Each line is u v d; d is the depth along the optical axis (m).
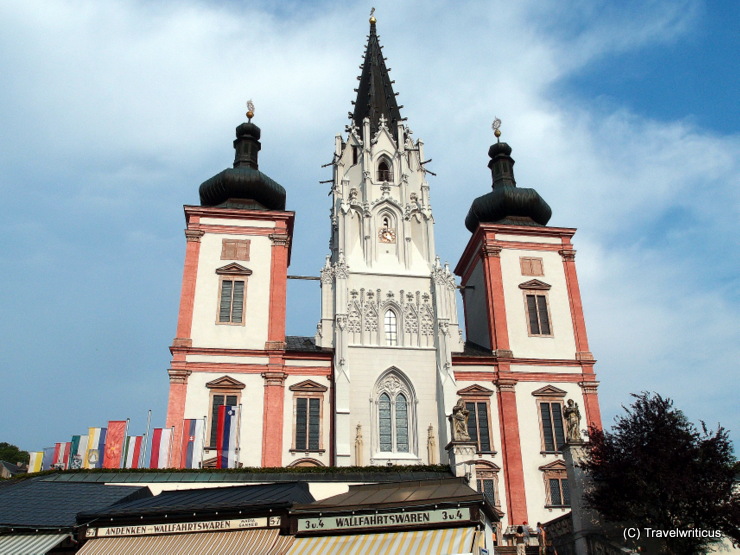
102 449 44.97
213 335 55.91
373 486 28.98
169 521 26.86
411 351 58.31
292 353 56.09
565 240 65.75
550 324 61.69
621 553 30.67
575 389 59.19
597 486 34.03
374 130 71.25
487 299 62.53
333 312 59.09
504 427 56.44
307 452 53.03
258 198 64.06
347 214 63.19
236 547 25.22
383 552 23.95
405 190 65.44
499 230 64.94
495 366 59.06
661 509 31.75
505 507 53.56
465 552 23.38
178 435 51.66
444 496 25.52
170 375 53.56
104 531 27.22
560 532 37.19
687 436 33.25
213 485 37.12
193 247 59.12
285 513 26.05
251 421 53.12
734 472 32.88
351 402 55.41
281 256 59.84
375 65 76.69
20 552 26.28
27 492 33.09
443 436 54.94
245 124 69.75
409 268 62.31
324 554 24.20
